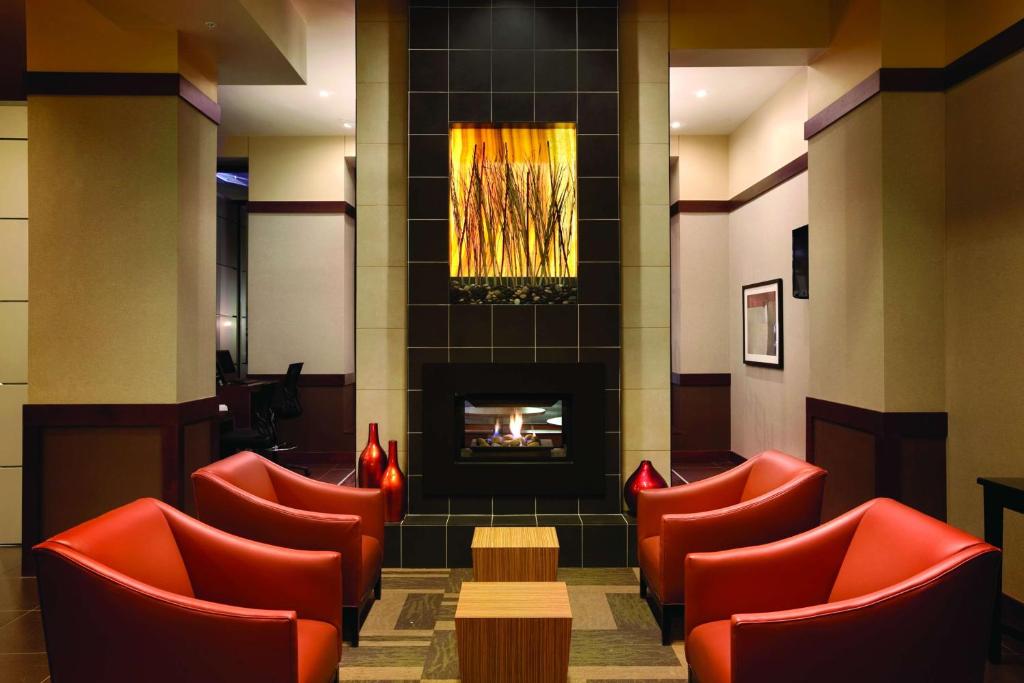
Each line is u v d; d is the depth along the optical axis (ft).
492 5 13.38
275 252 22.84
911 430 11.97
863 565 6.75
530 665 6.93
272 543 8.95
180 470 12.38
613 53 13.37
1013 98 10.44
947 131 12.03
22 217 13.97
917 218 12.12
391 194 13.83
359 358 13.82
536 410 13.52
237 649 5.67
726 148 22.63
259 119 20.93
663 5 13.91
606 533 12.51
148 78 12.37
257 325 22.89
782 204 18.67
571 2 13.38
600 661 8.74
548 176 13.46
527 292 13.37
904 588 5.61
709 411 22.66
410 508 13.32
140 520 6.88
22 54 15.28
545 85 13.34
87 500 12.30
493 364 13.26
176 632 5.68
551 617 6.95
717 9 14.14
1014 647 9.27
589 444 13.30
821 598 7.15
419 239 13.32
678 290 22.72
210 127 13.74
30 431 12.25
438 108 13.32
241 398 20.53
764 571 7.16
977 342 11.27
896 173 12.12
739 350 22.04
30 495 12.24
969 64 11.37
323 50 16.08
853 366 13.10
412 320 13.32
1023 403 10.31
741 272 21.71
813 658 5.60
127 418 12.25
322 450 22.90
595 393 13.28
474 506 13.30
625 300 13.88
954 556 5.69
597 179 13.37
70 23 12.41
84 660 5.72
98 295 12.35
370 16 13.82
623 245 13.92
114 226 12.35
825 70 14.20
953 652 5.63
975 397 11.32
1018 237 10.37
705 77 17.80
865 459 12.67
